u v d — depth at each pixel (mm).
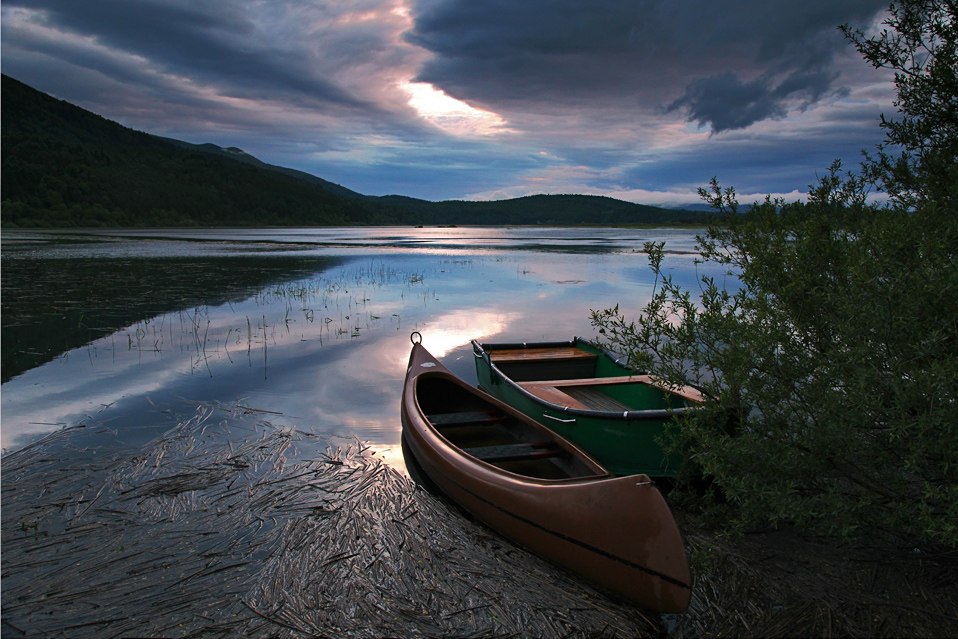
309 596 3959
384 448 6789
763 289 4352
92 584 4047
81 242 48938
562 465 5648
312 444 6773
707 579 4145
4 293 17812
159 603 3857
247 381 9234
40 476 5754
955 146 4773
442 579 4195
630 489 3908
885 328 3469
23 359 10414
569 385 7344
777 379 4156
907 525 3855
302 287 20328
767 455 3891
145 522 4922
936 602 3762
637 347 5188
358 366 10172
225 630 3609
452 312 15438
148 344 11648
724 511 4875
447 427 6777
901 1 4875
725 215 4801
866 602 3811
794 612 3754
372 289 19969
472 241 61344
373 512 5172
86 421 7371
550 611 3859
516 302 17141
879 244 3855
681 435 4984
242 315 14867
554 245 52406
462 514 5250
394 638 3561
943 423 3131
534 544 4543
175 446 6582
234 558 4406
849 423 3652
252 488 5594
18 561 4301
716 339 4637
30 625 3623
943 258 3529
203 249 41406
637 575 3852
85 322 13727
